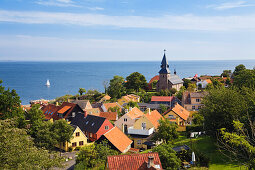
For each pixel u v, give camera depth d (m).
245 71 84.69
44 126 50.75
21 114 57.78
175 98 112.00
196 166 36.41
